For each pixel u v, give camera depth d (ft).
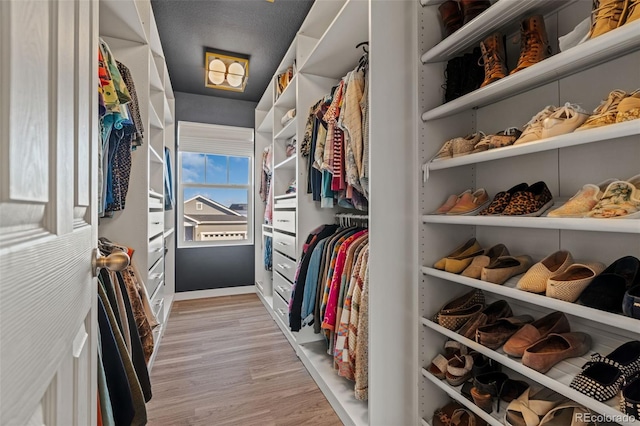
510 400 3.35
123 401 2.94
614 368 2.48
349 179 5.49
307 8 7.20
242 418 5.03
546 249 3.61
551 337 3.04
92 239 2.33
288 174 9.85
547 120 2.78
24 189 1.20
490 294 4.29
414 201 4.24
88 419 2.19
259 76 10.77
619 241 2.97
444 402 4.23
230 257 12.80
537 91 3.65
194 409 5.24
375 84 4.16
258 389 5.84
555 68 2.72
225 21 7.69
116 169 4.82
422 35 4.18
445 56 4.07
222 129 12.62
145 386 3.92
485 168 4.35
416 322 4.18
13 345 1.10
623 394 2.23
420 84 4.17
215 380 6.15
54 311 1.50
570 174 3.36
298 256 7.36
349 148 5.50
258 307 10.98
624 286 2.43
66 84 1.71
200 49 9.00
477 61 3.82
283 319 8.50
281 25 7.86
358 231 6.27
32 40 1.30
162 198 8.28
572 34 2.76
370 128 4.16
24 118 1.22
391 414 4.25
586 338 3.06
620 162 2.95
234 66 9.78
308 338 7.22
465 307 4.00
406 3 4.33
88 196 2.22
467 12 3.72
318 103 7.14
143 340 4.56
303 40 7.57
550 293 2.68
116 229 5.84
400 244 4.31
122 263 2.37
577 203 2.67
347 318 5.14
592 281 2.55
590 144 3.19
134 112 5.25
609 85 2.98
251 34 8.25
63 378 1.65
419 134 4.18
